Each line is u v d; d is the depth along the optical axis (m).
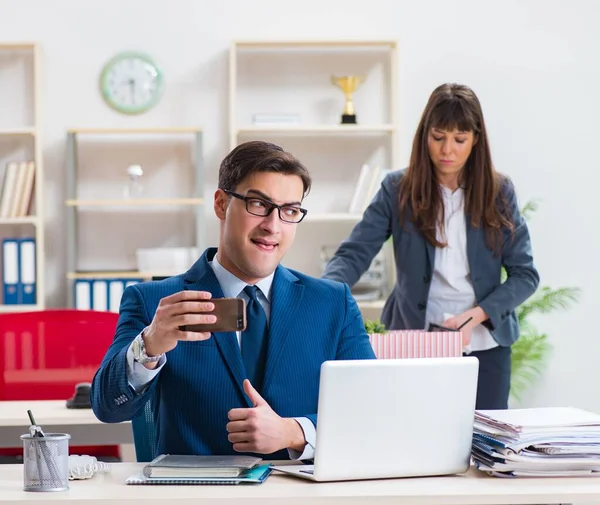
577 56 5.26
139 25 5.18
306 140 5.24
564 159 5.26
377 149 5.25
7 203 5.02
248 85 5.22
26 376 3.22
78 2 5.16
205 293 1.63
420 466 1.70
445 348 2.83
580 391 5.27
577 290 5.26
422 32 5.23
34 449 1.58
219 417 1.85
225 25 5.20
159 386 1.92
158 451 1.90
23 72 5.18
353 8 5.23
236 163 1.83
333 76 5.08
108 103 5.18
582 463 1.71
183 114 5.20
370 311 5.11
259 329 1.92
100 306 4.97
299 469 1.73
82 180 5.21
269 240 1.82
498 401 3.29
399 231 3.32
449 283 3.28
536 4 5.25
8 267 4.99
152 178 5.23
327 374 1.63
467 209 3.23
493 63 5.25
